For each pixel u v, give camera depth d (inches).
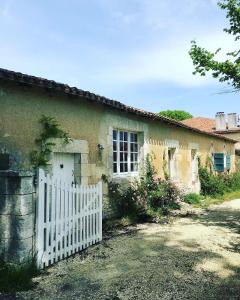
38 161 243.9
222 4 334.0
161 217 364.5
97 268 200.5
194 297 161.2
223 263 210.4
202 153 639.1
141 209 355.3
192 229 311.1
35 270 187.5
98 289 170.6
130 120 376.5
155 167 431.5
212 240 268.7
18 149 230.5
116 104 322.0
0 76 202.5
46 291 167.5
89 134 306.7
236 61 330.0
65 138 272.8
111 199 334.0
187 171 552.1
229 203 506.9
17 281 172.1
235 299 158.7
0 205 183.0
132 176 383.9
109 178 334.3
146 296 162.6
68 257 221.1
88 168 303.3
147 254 228.7
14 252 180.1
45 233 203.2
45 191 204.2
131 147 394.9
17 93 232.2
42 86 233.3
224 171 747.4
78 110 293.3
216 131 1179.9
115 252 233.1
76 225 232.5
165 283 178.1
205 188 608.1
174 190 426.0
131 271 195.8
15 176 179.9
